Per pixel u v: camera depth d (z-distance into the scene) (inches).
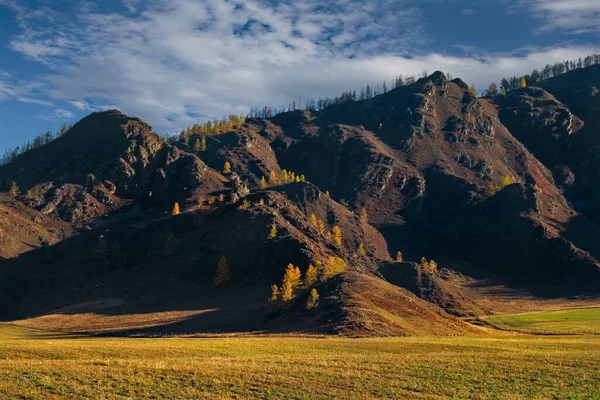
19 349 1951.3
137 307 5442.9
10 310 5890.8
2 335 3951.8
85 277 6820.9
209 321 4564.5
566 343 2706.7
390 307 4040.4
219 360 1811.0
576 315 5718.5
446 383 1531.7
